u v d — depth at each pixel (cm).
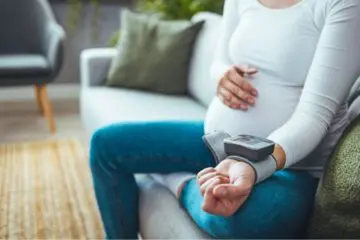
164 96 224
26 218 181
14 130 300
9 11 326
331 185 88
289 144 94
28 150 260
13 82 280
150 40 233
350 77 96
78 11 366
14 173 226
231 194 84
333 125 107
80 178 222
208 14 235
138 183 137
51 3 361
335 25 96
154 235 120
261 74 112
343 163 88
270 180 95
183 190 115
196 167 125
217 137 102
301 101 99
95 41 380
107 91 231
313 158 109
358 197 83
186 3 280
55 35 291
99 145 120
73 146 268
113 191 126
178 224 112
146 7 299
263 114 110
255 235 92
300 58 106
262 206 90
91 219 183
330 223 90
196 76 217
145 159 122
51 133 295
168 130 124
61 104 364
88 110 224
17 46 328
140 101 212
